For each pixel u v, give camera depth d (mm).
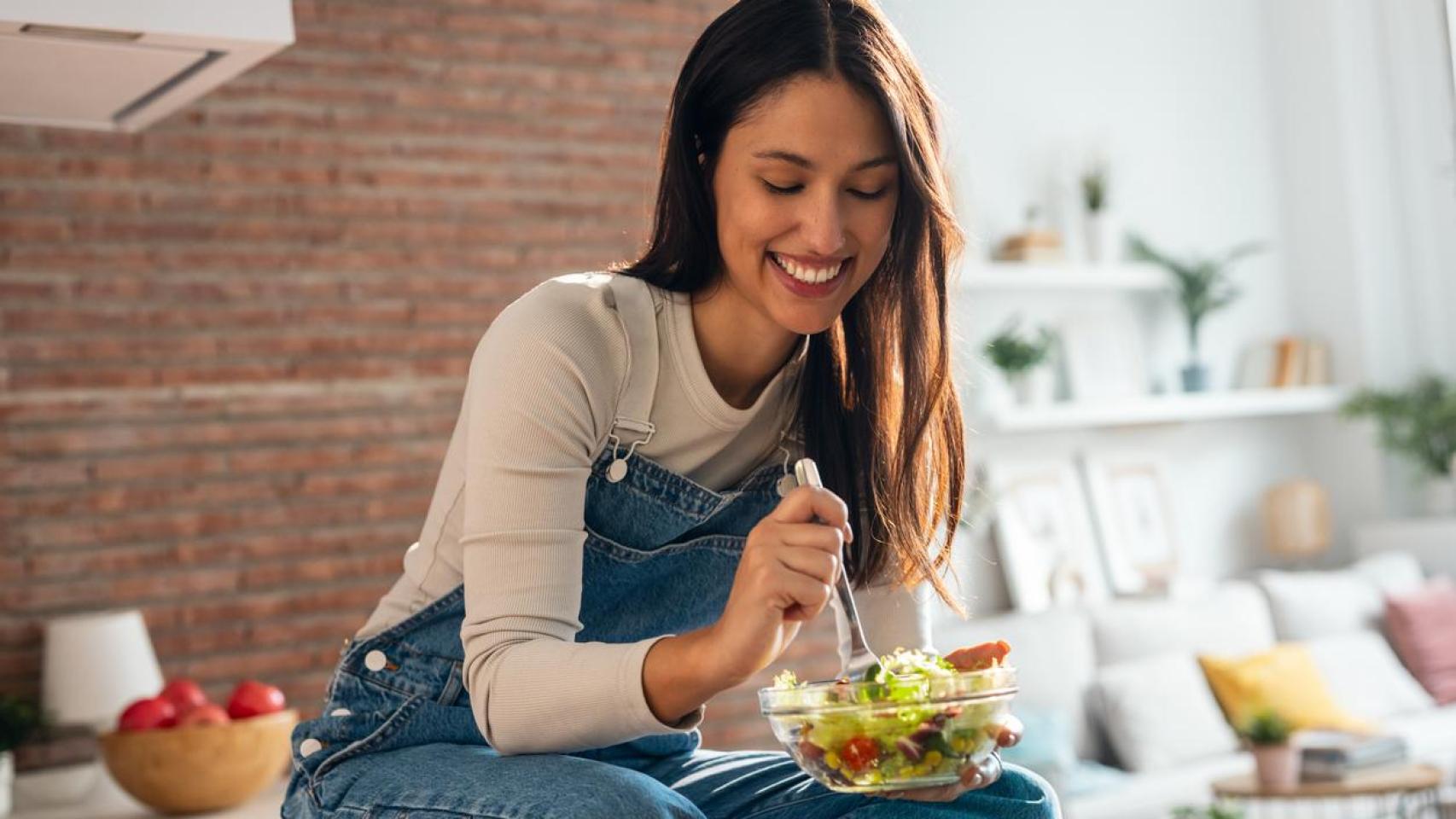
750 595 1263
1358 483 7402
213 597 4602
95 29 2326
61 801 3865
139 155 4578
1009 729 1344
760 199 1419
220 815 3232
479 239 5055
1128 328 6883
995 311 6527
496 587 1389
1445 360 7422
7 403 4395
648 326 1530
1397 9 7469
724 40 1435
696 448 1588
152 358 4566
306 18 4836
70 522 4449
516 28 5164
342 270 4836
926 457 1688
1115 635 5977
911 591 1726
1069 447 6656
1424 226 7461
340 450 4793
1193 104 7195
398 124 4949
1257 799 4953
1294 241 7492
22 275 4422
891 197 1449
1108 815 5090
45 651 4223
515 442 1412
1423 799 5430
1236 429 7234
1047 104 6719
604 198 5273
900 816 1428
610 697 1301
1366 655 6320
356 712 1604
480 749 1501
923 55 6418
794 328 1462
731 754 1702
